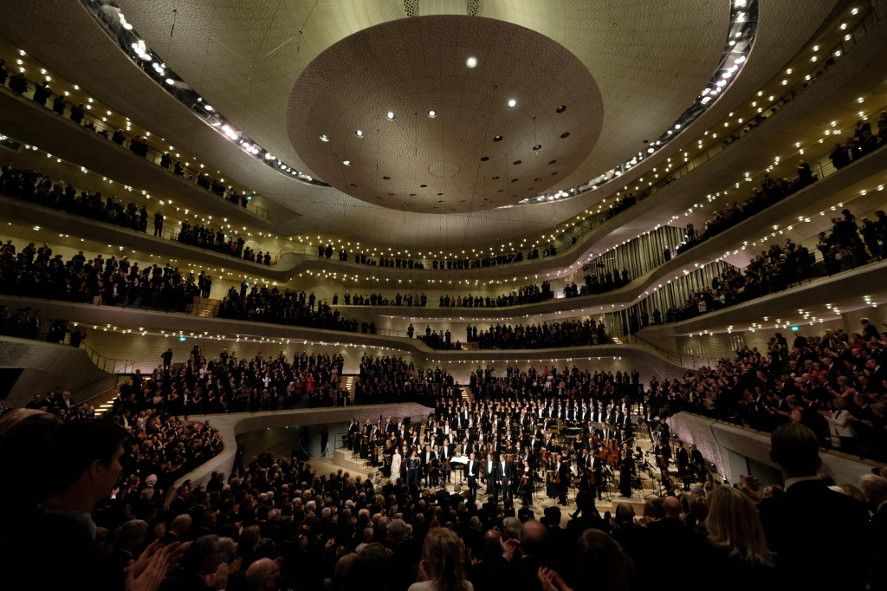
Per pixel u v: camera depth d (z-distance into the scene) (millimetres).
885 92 13227
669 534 2994
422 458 15867
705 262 19938
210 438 13023
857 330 14422
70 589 1352
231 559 3678
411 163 15289
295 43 14977
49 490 1610
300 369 22547
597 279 29609
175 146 20984
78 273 16125
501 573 3121
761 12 12562
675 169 23234
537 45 10305
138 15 13367
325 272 30297
